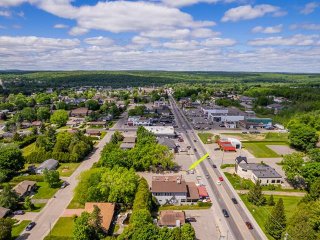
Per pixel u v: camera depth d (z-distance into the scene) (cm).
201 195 10494
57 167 13538
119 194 9575
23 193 10425
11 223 8156
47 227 8619
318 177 10650
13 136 17712
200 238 8194
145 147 13350
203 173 12950
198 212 9631
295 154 12031
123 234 7388
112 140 16750
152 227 7300
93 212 7875
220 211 9706
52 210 9638
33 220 9019
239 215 9475
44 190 11125
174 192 10150
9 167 12319
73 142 15000
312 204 8188
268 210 9744
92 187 9762
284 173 13038
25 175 12456
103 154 13162
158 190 10156
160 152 12988
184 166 13775
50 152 14288
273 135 19488
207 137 19075
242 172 12494
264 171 12275
